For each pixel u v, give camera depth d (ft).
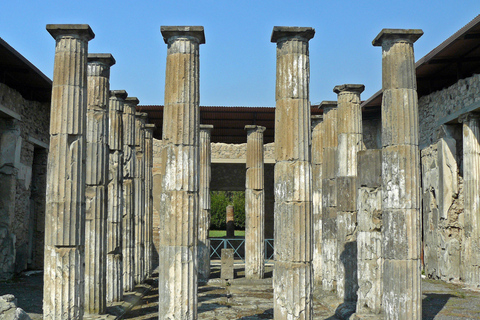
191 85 38.37
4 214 66.80
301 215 37.29
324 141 58.70
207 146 76.43
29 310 46.21
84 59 38.83
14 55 58.08
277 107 38.60
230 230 120.57
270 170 114.62
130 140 58.65
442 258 68.95
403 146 37.81
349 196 50.06
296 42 38.14
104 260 44.19
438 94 70.85
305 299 36.99
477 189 62.03
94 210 43.75
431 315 45.06
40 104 78.89
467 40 55.42
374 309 43.01
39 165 80.84
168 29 38.27
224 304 53.93
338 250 50.75
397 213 37.68
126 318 45.96
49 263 36.76
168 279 37.24
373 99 76.18
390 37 38.63
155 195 98.68
